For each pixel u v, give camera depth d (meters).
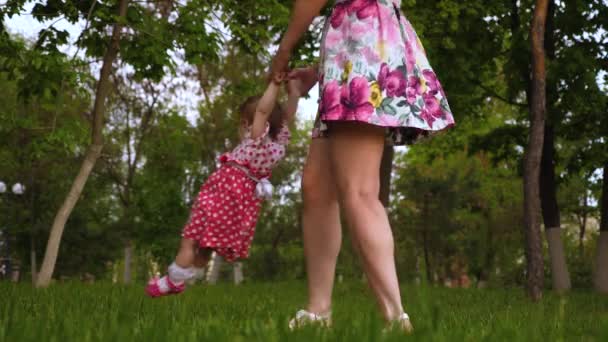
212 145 32.53
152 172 33.53
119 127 31.98
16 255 37.25
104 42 14.00
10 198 34.50
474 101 21.30
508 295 13.37
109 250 38.25
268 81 4.47
